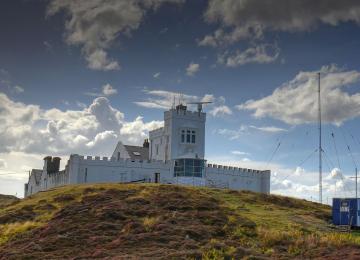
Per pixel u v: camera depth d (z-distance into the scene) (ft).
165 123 347.15
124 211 191.72
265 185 363.56
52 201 224.53
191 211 196.24
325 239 162.91
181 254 140.67
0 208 237.45
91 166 299.58
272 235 164.66
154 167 317.22
